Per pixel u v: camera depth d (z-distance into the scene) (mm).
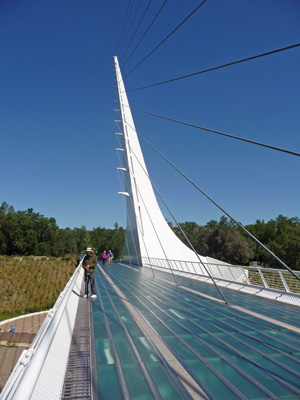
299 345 4617
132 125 34406
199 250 51500
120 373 3568
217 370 3670
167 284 13055
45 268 33000
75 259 44781
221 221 58688
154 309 7348
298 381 3398
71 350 4344
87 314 6754
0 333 12734
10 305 20125
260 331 5387
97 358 4047
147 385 3277
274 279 9766
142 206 29625
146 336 5055
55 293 23766
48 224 73625
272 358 4078
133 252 29891
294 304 7867
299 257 39031
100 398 3006
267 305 8047
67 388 3197
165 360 3988
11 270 30000
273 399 2994
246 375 3541
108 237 79250
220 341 4801
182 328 5574
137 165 31797
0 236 67438
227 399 2982
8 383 2080
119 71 35750
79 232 83250
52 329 3420
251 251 46500
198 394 3078
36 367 2391
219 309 7414
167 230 29969
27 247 68125
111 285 12570
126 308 7449
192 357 4098
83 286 12125
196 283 13531
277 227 48500
